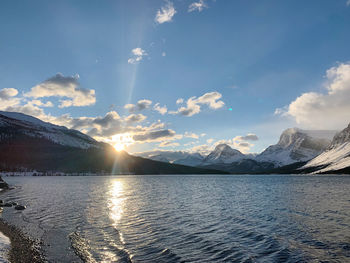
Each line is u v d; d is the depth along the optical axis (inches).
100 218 1339.8
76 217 1362.0
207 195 2731.3
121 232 1047.0
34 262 711.7
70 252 797.9
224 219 1350.9
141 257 761.6
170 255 780.6
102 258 748.6
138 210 1630.2
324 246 873.5
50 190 3312.0
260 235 1023.6
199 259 749.9
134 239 951.0
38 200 2148.1
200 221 1294.3
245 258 760.3
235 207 1800.0
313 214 1493.6
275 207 1791.3
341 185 4547.2
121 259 742.5
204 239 962.1
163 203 2003.0
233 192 3159.5
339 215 1453.0
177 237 987.9
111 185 4608.8
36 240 923.4
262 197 2508.6
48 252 796.0
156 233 1042.1
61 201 2078.0
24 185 4458.7
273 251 826.8
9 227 1122.0
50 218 1331.2
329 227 1153.4
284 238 976.9
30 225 1162.6
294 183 5477.4
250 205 1908.2
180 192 3132.4
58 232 1037.2
